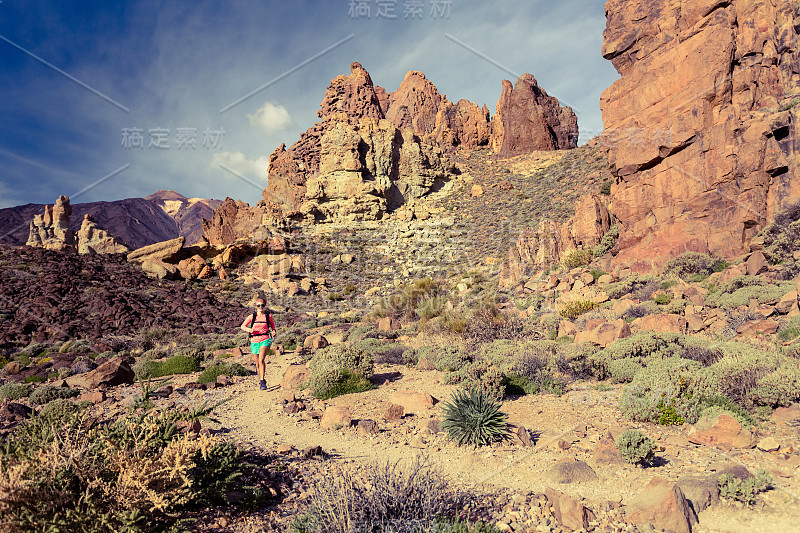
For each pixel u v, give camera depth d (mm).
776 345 9727
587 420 7492
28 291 37812
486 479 5172
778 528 3705
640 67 26359
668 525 3791
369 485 4074
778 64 22781
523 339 15688
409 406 8961
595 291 22859
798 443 5465
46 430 4023
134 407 5430
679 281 20266
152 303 39656
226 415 8859
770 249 17953
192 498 3893
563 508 3984
